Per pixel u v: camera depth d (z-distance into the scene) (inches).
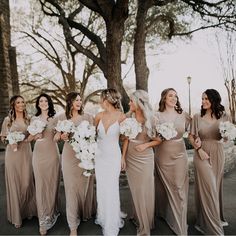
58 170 148.9
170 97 135.5
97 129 134.4
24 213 156.8
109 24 320.8
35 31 807.7
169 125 128.8
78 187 137.9
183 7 447.8
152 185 133.6
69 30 377.4
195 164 134.8
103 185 133.3
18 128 150.3
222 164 137.3
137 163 131.0
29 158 153.2
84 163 122.9
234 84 479.8
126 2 303.6
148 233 131.5
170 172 135.3
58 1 470.9
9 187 148.0
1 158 369.7
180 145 135.5
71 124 132.7
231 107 482.0
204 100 134.6
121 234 136.9
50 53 860.0
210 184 128.6
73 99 142.9
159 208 151.6
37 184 141.5
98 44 376.8
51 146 145.4
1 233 141.6
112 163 131.6
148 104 132.9
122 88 330.6
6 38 494.6
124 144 136.9
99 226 146.2
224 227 139.9
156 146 142.4
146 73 350.9
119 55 328.2
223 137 130.9
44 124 140.3
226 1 386.6
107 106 134.3
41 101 147.6
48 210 143.7
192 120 139.3
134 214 145.9
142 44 346.3
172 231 137.0
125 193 198.4
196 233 134.8
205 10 397.7
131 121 125.4
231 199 181.6
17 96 151.7
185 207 133.1
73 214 135.6
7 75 469.4
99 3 315.9
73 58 769.6
